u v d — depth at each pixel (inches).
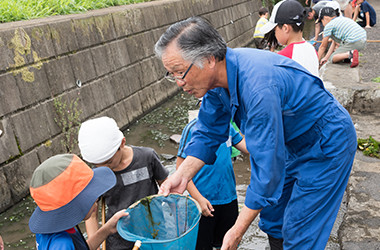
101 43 259.0
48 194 66.0
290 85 70.6
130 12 297.6
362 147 157.0
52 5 256.5
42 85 204.5
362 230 107.8
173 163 209.6
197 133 89.7
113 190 94.1
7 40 185.3
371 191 126.3
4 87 181.3
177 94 354.3
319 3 302.4
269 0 708.0
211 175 102.6
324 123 74.8
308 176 79.2
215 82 72.4
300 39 129.6
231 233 72.9
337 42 273.0
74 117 225.3
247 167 194.4
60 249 65.9
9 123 181.9
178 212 77.5
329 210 80.7
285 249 85.7
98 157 84.5
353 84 214.1
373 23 447.2
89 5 288.4
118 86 271.6
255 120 67.7
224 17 503.2
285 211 84.7
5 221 168.1
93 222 93.9
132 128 272.4
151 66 319.6
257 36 391.5
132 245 94.7
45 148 202.1
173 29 66.6
